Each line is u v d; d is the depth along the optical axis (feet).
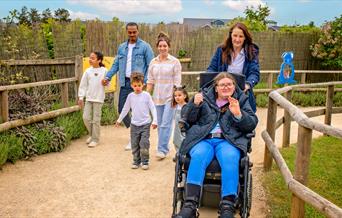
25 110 22.44
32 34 32.60
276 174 18.62
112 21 36.65
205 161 12.53
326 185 18.22
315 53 48.44
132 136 19.07
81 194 16.19
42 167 19.16
